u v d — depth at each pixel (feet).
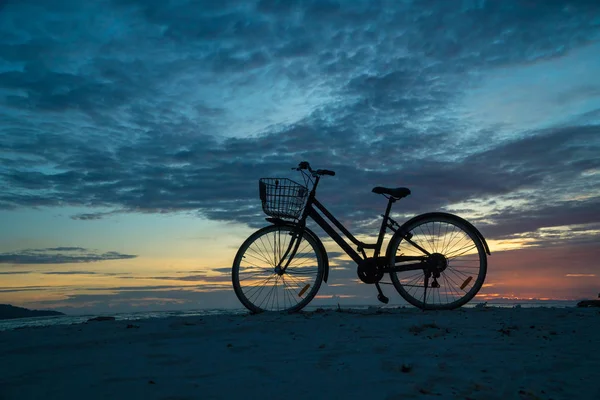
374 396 6.91
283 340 11.16
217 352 9.95
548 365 8.57
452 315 14.57
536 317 13.99
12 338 11.85
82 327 13.61
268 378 7.91
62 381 7.83
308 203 16.65
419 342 10.66
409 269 16.05
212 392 7.15
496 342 10.59
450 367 8.46
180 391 7.22
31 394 7.17
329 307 20.04
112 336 11.82
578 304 18.37
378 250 16.20
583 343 10.42
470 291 16.02
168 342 11.11
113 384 7.63
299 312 16.10
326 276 16.37
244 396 6.96
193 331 12.23
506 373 8.09
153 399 6.85
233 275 16.55
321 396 6.94
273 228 16.71
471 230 16.15
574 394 7.06
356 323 13.26
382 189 16.20
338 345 10.48
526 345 10.27
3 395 7.13
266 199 16.20
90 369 8.61
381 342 10.73
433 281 16.07
